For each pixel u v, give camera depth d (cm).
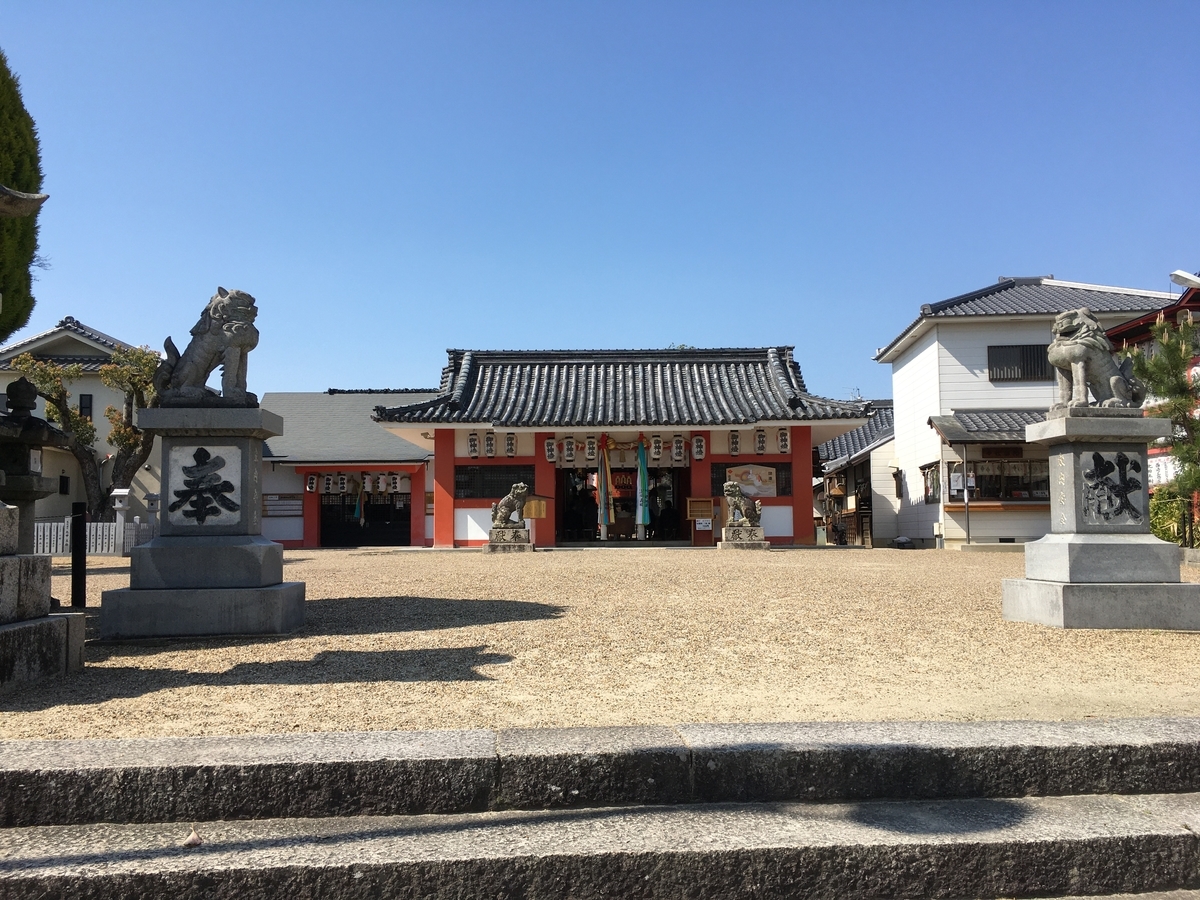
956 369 2400
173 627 733
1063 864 347
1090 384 816
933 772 395
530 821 367
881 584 1108
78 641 620
